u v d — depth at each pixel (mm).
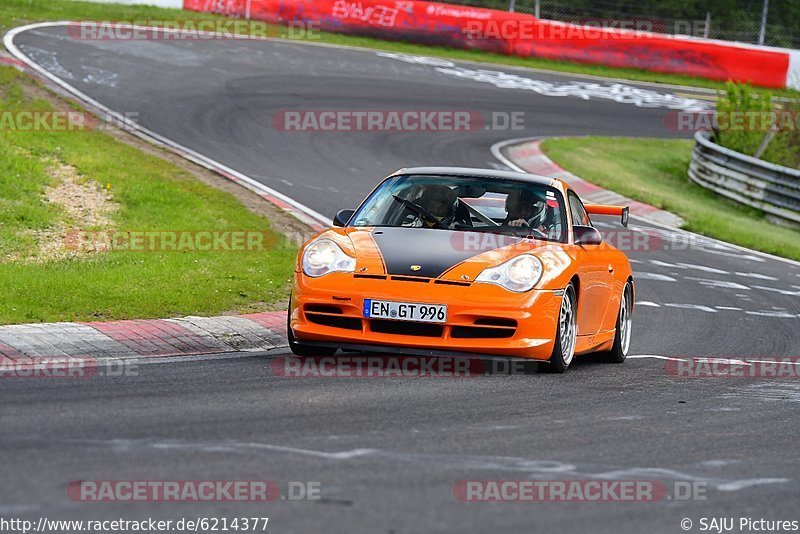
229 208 45375
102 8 97125
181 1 102938
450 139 73312
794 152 83375
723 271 50219
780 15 121875
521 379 24219
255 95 75125
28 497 13305
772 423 21062
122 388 20516
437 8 107938
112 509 13094
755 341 35000
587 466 16344
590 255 27562
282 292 34219
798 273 52375
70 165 46969
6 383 20406
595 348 28469
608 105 96750
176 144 59938
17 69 68750
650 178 75438
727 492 15508
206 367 23547
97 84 70500
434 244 25484
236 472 14789
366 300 23938
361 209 27828
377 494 14062
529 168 68500
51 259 34188
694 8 123375
